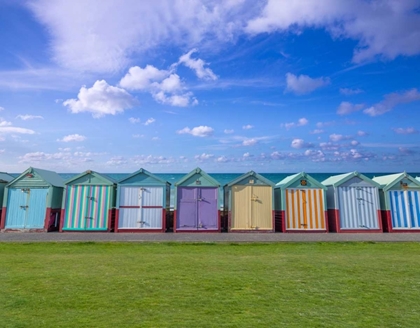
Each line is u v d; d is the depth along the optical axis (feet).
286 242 48.37
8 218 61.62
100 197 62.90
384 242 48.75
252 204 63.62
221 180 259.80
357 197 64.75
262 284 25.54
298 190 64.49
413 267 31.58
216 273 28.91
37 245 44.83
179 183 63.31
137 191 63.21
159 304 21.02
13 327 17.15
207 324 17.83
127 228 61.77
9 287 24.41
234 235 57.16
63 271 29.48
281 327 17.51
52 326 17.38
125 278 27.12
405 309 20.44
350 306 20.90
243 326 17.60
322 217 63.72
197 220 62.59
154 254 38.68
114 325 17.57
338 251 41.55
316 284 25.68
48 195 62.59
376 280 26.89
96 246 44.55
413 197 65.51
